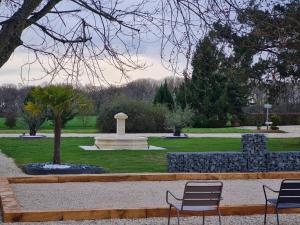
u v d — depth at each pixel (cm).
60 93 1778
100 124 4628
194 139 3656
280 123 6400
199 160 1747
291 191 934
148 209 1032
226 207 1062
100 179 1577
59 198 1275
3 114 5153
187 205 891
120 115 2962
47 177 1542
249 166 1772
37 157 2275
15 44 615
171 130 4781
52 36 664
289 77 2481
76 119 5750
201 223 981
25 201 1228
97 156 2355
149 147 2891
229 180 1644
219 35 631
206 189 885
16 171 1797
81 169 1733
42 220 986
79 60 673
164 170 1848
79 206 1173
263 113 6400
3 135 3994
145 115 4681
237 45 632
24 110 3666
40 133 4294
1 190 1238
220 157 1758
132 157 2320
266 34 608
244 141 1781
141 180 1602
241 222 1000
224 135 4209
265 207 1026
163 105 4878
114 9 643
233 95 5941
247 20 616
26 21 617
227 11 623
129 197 1300
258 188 1473
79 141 3347
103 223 974
